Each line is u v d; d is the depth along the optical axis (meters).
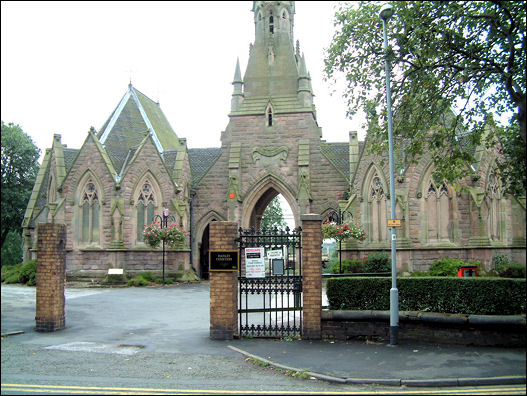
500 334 12.43
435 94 16.97
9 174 43.56
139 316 18.14
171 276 32.88
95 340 13.88
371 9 17.48
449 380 9.70
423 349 12.40
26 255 37.56
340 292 14.15
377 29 17.33
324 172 35.44
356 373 10.41
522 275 25.86
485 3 16.22
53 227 15.39
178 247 33.50
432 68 16.52
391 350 12.38
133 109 39.69
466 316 12.54
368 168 29.36
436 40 15.87
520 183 17.19
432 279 13.39
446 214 27.28
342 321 13.78
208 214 37.19
